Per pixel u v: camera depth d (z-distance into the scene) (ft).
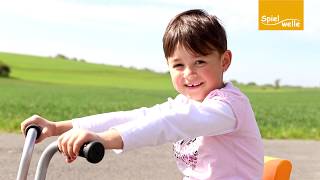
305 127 50.88
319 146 33.71
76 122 7.77
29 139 6.31
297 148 32.42
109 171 22.27
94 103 88.48
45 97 104.73
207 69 7.22
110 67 269.03
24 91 129.90
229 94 7.20
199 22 7.23
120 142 5.90
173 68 7.37
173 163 24.53
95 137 5.52
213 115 6.83
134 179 21.12
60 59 286.87
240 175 7.50
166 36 7.37
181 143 7.88
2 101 80.12
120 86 196.24
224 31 7.43
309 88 233.14
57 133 7.57
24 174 6.00
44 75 225.35
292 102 124.57
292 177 22.88
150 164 24.08
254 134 7.54
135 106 85.71
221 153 7.46
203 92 7.35
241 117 7.22
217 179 7.48
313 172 24.09
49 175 21.09
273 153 30.01
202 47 7.11
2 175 20.98
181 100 8.18
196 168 7.72
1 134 33.55
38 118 7.34
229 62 7.54
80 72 245.86
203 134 6.75
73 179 20.67
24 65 249.34
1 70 204.64
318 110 90.27
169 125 6.36
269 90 212.64
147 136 6.10
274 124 55.93
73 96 115.03
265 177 8.66
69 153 5.37
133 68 273.95
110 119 8.04
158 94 141.59
